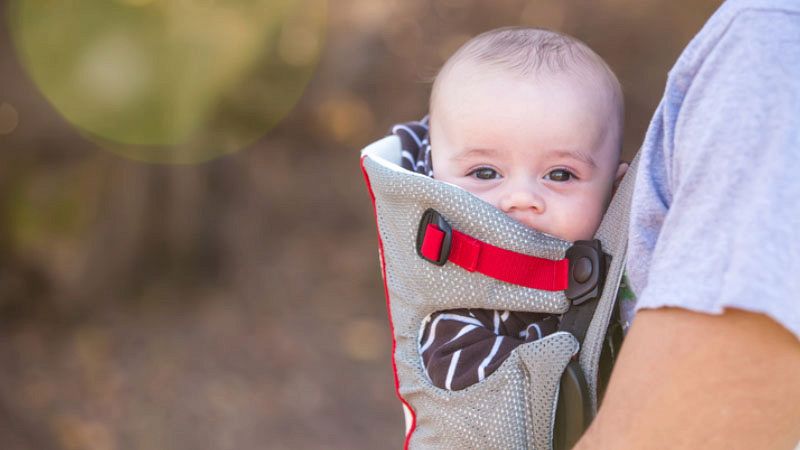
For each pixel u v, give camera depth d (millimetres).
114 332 5316
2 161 5328
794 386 830
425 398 1224
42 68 5285
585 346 1146
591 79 1318
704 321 842
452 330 1229
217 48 5555
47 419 4660
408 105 7164
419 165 1431
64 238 5387
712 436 856
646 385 875
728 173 854
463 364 1198
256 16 6078
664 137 981
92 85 5289
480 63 1338
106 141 5434
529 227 1230
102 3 5242
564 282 1184
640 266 990
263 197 6352
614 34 7277
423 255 1215
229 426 4711
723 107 874
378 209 1295
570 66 1315
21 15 5258
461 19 7480
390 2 7488
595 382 1139
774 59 857
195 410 4797
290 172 6695
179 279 5727
